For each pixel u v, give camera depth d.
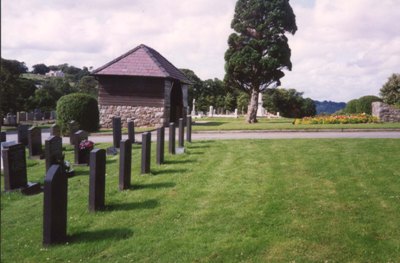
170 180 9.49
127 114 26.14
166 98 26.14
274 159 11.82
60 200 5.84
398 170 9.93
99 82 26.22
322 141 15.26
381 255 5.37
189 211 7.20
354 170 10.10
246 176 9.78
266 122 29.19
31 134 13.47
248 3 28.67
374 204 7.39
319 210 7.12
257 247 5.65
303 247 5.63
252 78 29.50
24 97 38.59
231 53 29.70
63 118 21.00
